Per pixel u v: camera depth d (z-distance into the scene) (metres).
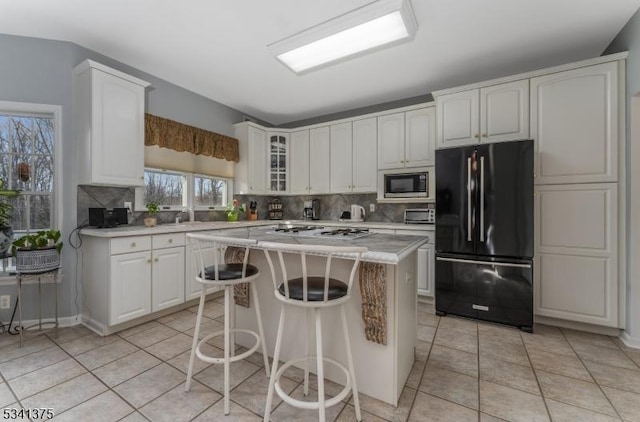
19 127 2.54
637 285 2.21
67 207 2.58
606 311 2.37
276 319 2.00
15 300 2.46
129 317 2.46
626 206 2.30
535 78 2.60
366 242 1.68
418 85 3.48
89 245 2.56
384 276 1.52
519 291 2.52
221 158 4.00
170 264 2.79
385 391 1.58
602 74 2.36
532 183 2.47
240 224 3.62
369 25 1.92
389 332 1.56
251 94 3.75
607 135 2.36
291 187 4.57
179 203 3.62
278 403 1.57
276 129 4.54
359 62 2.92
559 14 2.18
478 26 2.33
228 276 1.62
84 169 2.56
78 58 2.64
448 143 3.00
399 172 3.66
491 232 2.61
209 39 2.52
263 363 1.97
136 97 2.80
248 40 2.54
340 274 1.71
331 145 4.21
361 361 1.65
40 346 2.19
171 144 3.31
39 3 2.05
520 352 2.13
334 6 2.10
